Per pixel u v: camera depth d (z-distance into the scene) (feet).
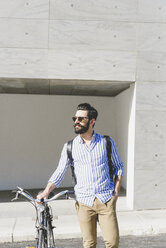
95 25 19.66
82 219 9.20
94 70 19.80
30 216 19.19
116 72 19.97
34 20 19.29
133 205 20.40
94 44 19.72
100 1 19.63
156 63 20.22
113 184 9.45
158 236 16.05
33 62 19.43
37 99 29.09
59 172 9.40
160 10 20.08
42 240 8.99
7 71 19.27
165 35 20.21
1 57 19.21
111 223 8.95
